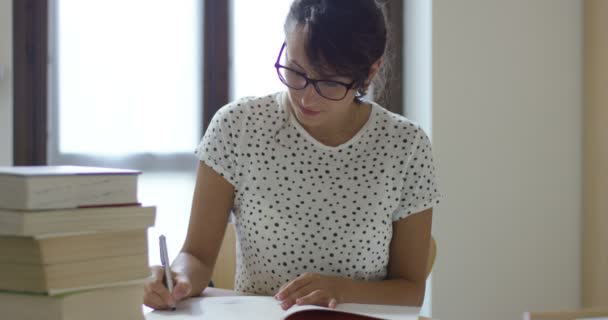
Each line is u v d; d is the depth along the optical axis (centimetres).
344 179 142
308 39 120
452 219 278
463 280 281
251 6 296
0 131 275
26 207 76
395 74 294
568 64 286
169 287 115
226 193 144
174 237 293
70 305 80
